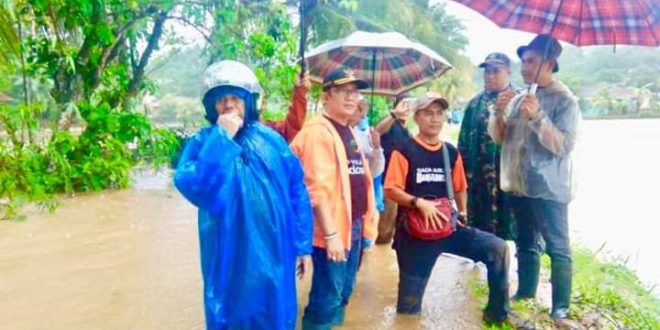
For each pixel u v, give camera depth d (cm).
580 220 789
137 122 1009
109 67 1038
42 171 908
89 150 970
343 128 350
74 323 397
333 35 1678
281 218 272
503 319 391
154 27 1089
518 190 399
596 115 5153
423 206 379
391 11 2164
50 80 937
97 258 558
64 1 909
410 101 506
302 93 432
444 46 2703
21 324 394
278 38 1092
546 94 386
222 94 268
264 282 265
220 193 259
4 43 654
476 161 491
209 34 1060
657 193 985
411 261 401
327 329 338
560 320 397
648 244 670
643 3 347
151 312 417
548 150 382
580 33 361
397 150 388
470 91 3244
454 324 398
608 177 1170
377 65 537
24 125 855
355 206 356
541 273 526
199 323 398
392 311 425
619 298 462
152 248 597
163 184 1058
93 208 818
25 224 705
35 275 502
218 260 265
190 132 1407
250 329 269
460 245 392
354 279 376
